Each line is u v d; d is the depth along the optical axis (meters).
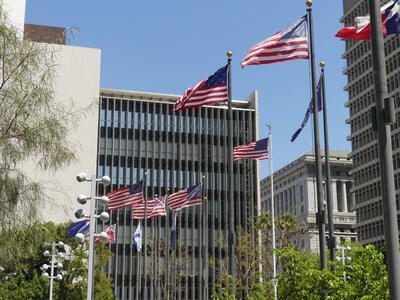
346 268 18.95
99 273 57.62
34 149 16.72
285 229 66.12
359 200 112.81
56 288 52.41
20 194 16.50
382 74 12.37
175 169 94.69
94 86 80.38
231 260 24.03
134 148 93.31
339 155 148.12
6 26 17.52
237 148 37.19
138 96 96.94
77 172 74.88
